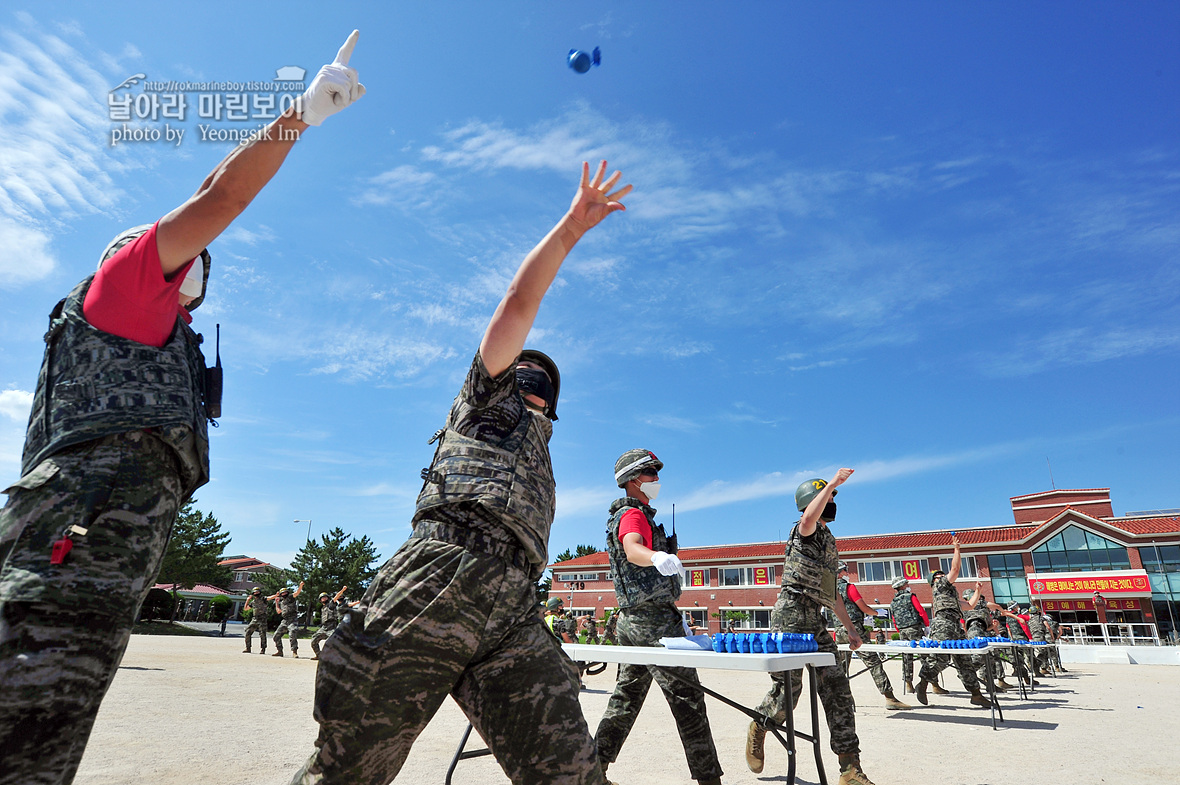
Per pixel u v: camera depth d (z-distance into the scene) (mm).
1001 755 5828
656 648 3754
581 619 37531
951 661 10375
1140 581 40656
